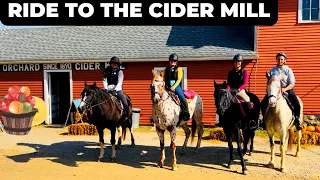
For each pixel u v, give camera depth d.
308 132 10.18
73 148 9.94
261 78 13.27
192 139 8.98
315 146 9.83
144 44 15.41
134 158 8.60
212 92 13.85
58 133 12.97
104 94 7.92
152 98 6.94
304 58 12.80
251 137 8.60
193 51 14.02
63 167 7.83
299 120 7.55
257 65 13.30
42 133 12.98
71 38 17.41
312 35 12.66
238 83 7.50
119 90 8.66
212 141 10.88
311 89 12.78
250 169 7.46
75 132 12.43
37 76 15.82
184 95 8.16
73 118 14.08
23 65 15.90
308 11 12.89
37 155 9.09
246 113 7.22
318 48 12.62
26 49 16.86
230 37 14.86
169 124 7.29
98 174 7.23
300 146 9.20
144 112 14.70
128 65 14.77
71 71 15.41
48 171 7.50
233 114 7.17
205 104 13.94
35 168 7.77
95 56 14.88
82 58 14.83
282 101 7.08
